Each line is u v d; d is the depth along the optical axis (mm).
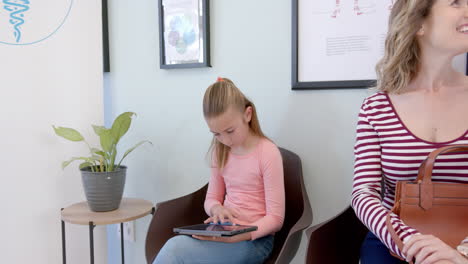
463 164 932
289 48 1511
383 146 1045
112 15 1914
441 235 851
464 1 900
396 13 1021
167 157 1834
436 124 986
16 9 1481
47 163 1587
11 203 1485
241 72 1617
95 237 1760
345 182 1448
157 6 1784
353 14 1383
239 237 1198
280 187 1293
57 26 1605
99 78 1764
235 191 1375
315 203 1511
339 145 1451
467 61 1222
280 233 1428
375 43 1356
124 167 1596
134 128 1915
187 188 1793
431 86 1012
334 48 1424
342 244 1119
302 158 1523
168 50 1749
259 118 1597
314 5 1443
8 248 1481
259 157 1318
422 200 861
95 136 1751
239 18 1602
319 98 1473
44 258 1585
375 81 1352
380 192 1055
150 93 1849
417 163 972
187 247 1180
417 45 1021
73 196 1681
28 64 1523
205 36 1640
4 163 1466
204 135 1722
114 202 1503
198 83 1718
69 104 1655
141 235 1924
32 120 1538
